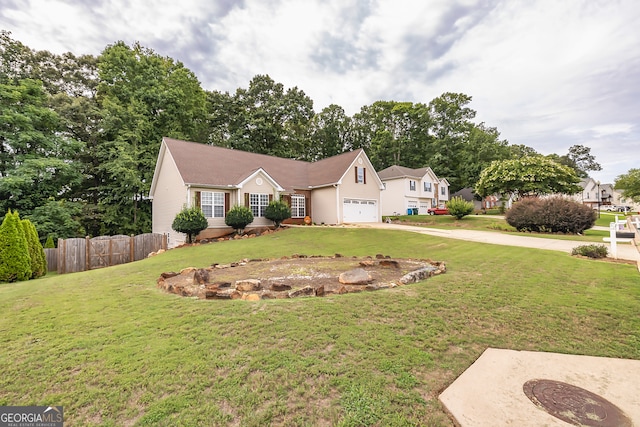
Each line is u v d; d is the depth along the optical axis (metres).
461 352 3.44
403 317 4.40
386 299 5.16
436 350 3.46
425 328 4.04
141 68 23.58
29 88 18.64
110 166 20.80
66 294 6.34
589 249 9.09
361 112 49.38
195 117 29.66
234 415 2.42
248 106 36.72
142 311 4.89
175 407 2.51
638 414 2.37
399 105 46.78
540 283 6.19
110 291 6.49
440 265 7.94
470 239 14.17
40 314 4.96
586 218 16.31
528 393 2.66
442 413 2.43
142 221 24.08
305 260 9.84
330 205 22.75
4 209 17.47
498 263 8.37
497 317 4.42
